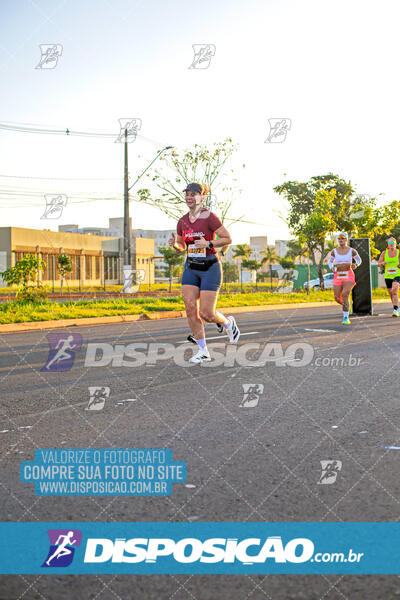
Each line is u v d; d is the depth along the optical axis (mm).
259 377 5355
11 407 4156
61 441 3291
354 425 3594
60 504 2430
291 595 1768
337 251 10922
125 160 26391
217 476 2713
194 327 6320
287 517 2273
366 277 13727
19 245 57562
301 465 2850
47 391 4750
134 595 1776
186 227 6281
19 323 11469
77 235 65688
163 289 46688
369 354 6746
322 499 2434
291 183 35281
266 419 3760
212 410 4027
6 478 2719
